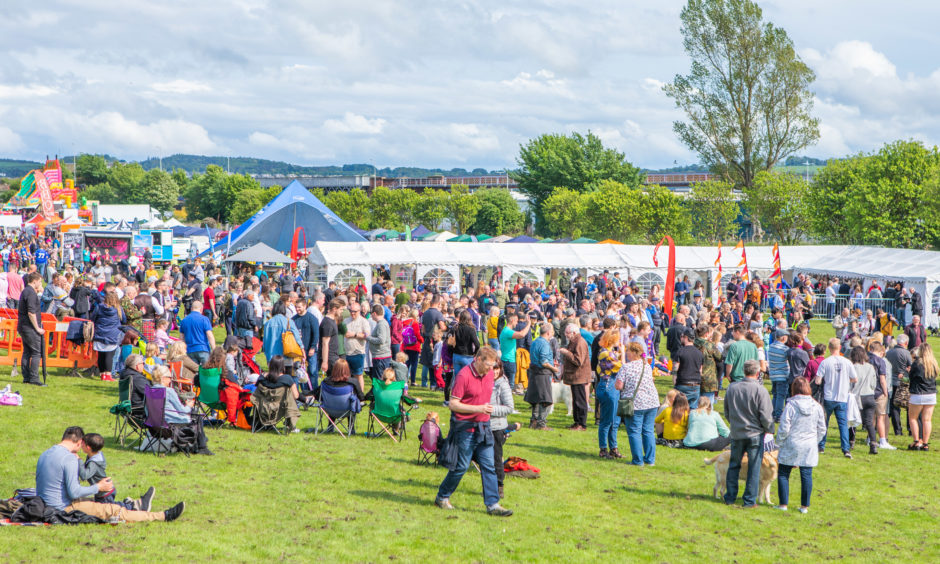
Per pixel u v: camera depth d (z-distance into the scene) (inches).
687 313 740.0
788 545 356.8
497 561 314.7
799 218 2341.3
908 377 571.5
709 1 2503.7
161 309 659.4
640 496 418.0
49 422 487.5
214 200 5989.2
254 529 333.1
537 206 3988.7
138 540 311.7
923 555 352.8
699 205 2576.3
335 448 476.7
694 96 2581.2
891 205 1989.4
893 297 1392.7
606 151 3946.9
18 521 320.2
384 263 1504.7
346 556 309.3
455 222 3880.4
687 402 537.3
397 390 500.4
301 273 1531.7
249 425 510.9
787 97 2508.6
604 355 494.6
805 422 400.8
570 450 508.7
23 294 589.9
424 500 386.9
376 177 6328.7
